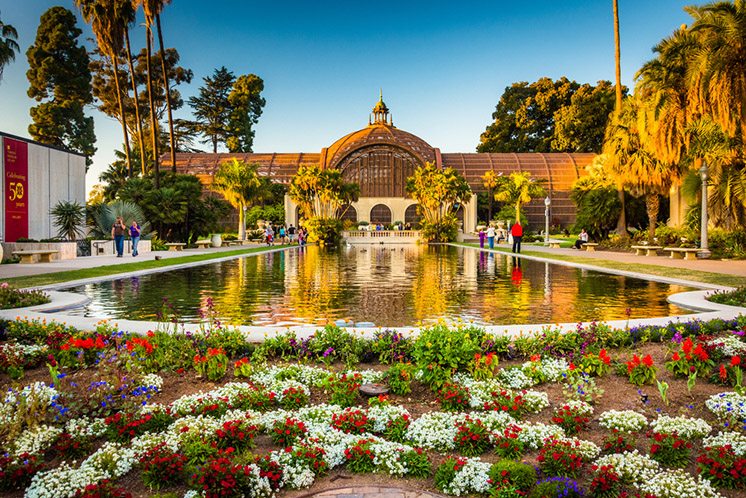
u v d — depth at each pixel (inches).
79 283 629.9
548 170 2787.9
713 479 165.6
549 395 240.4
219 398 225.8
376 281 691.4
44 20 2586.1
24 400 193.9
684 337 317.4
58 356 271.6
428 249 1600.6
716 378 250.1
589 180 1910.7
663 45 1143.6
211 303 329.7
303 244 1790.1
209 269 876.0
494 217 2682.1
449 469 164.7
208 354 255.8
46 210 1176.2
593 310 457.7
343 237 2154.3
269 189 2352.4
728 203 1008.9
